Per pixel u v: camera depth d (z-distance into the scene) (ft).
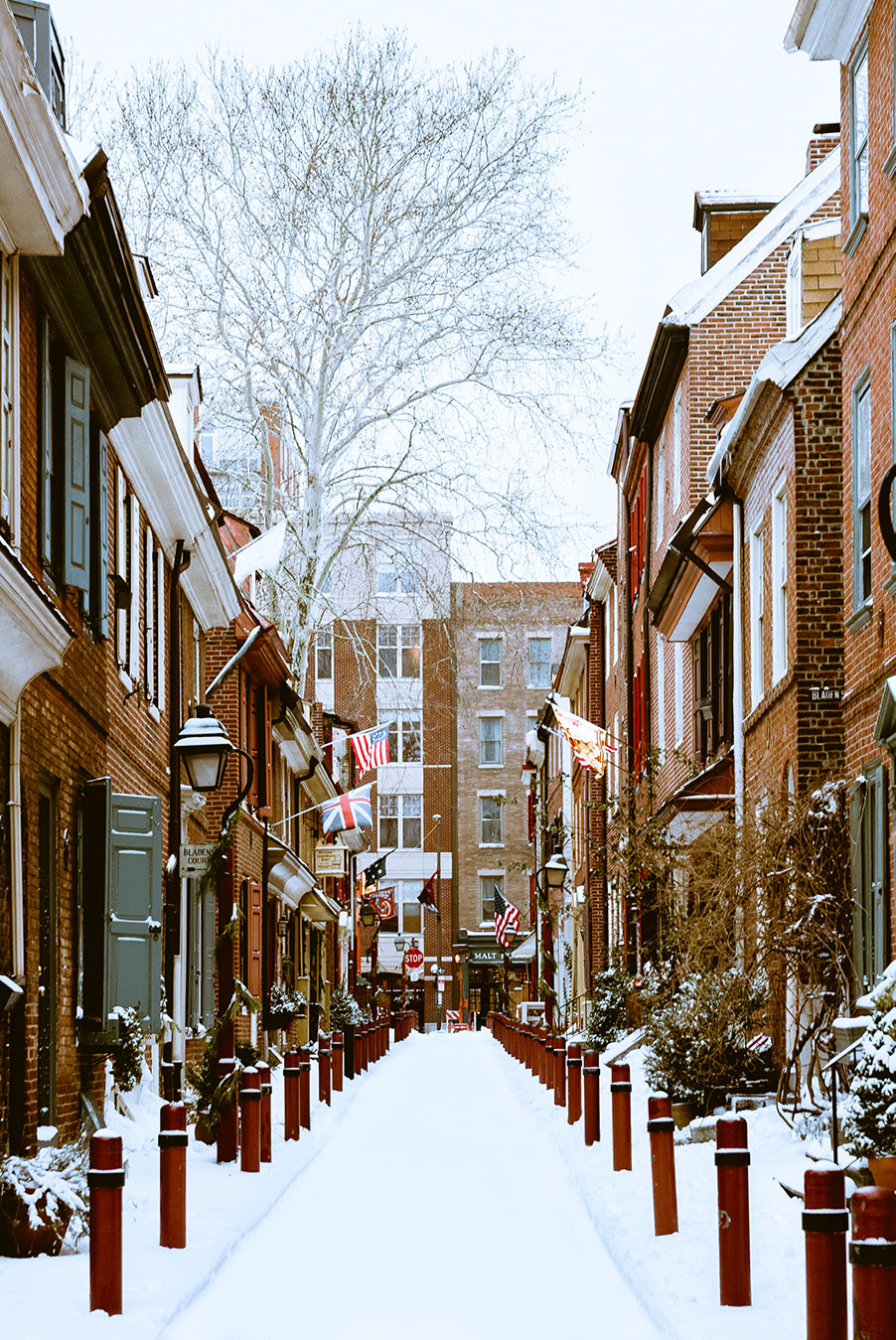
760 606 73.56
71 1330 28.07
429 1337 29.48
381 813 262.06
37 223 43.88
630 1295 33.14
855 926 55.67
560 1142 58.44
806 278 85.05
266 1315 31.37
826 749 62.90
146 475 69.10
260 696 117.19
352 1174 54.19
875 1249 21.43
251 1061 73.41
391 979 257.55
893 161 51.49
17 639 39.86
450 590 134.41
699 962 61.52
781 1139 50.03
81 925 55.36
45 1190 36.70
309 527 118.83
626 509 129.18
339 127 115.85
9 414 44.73
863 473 57.21
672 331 96.63
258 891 115.34
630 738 125.29
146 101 117.19
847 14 57.31
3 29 37.06
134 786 68.23
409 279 117.29
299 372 116.47
